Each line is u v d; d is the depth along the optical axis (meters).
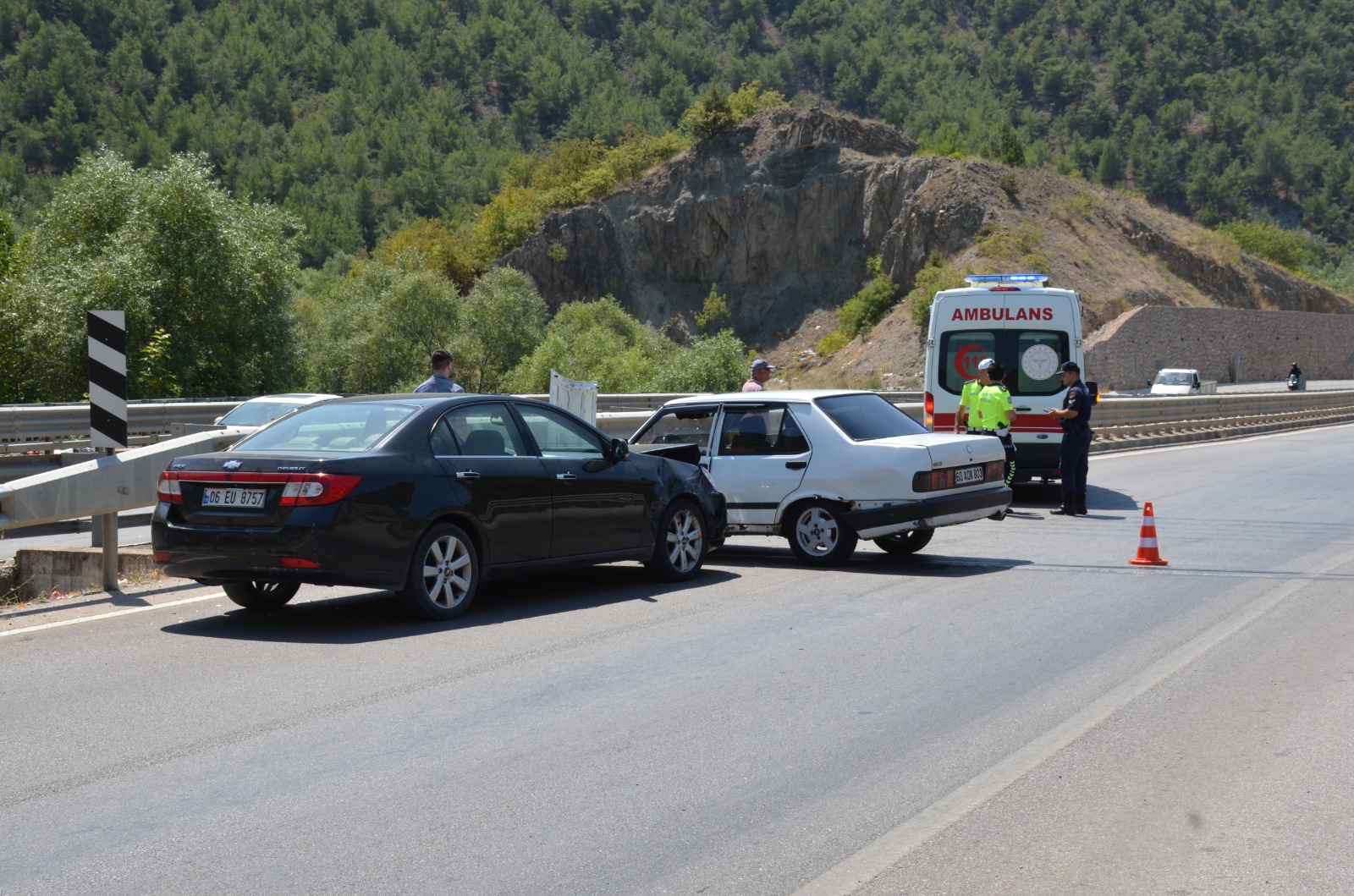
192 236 42.12
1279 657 7.48
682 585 10.29
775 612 9.02
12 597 10.50
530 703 6.40
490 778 5.20
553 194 113.31
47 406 20.56
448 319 71.31
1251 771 5.29
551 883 4.11
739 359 64.62
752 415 11.75
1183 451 26.91
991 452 11.77
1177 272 82.12
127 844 4.49
